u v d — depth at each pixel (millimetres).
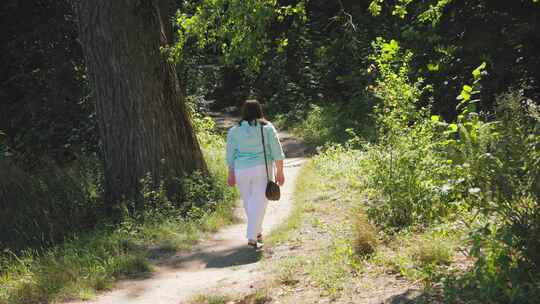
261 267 6375
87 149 14812
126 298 5871
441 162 7117
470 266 5125
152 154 9820
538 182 4492
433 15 12391
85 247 7684
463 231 5895
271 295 5355
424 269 5180
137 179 9828
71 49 16422
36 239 9875
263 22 9258
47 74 16125
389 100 8633
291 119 23312
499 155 4832
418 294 4734
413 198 7023
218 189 10336
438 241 5762
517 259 4457
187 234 8461
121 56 9648
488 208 4789
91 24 9672
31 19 16328
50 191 11602
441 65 13359
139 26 9711
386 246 6246
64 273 6457
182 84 20359
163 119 9953
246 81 30094
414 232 6590
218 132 20812
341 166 11656
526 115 5234
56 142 15414
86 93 15438
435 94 13195
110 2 9539
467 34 13180
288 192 11039
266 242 7477
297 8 10289
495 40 12734
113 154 9922
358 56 23219
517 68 12492
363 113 19062
